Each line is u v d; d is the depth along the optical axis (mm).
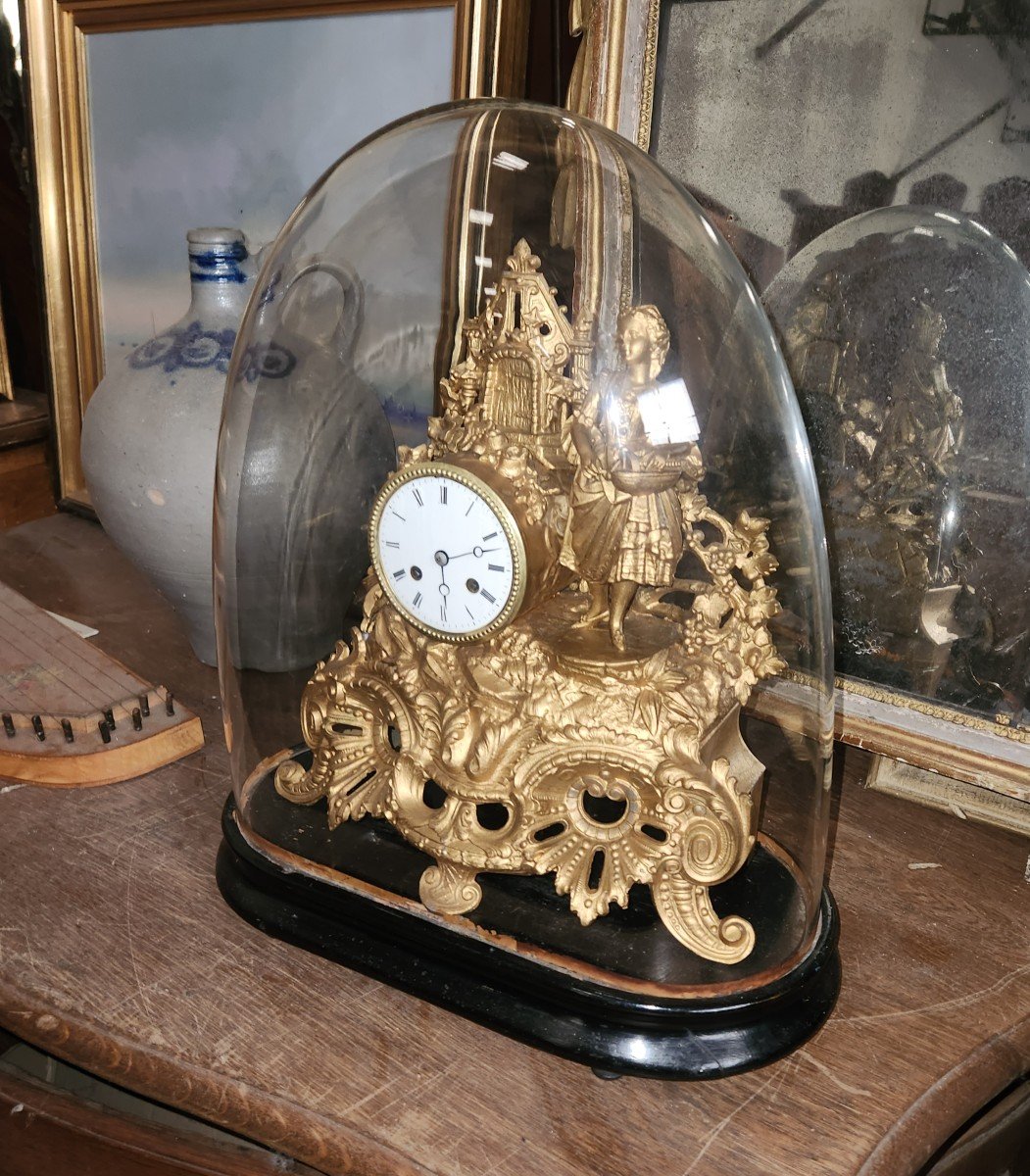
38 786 769
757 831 595
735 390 611
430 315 762
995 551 729
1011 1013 607
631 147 655
